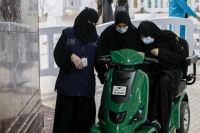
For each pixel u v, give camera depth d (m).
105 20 8.95
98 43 4.05
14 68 3.07
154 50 3.93
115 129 3.27
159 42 4.05
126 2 8.90
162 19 7.86
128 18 3.96
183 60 4.18
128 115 3.32
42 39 11.20
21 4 3.36
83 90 4.01
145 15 12.88
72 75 4.00
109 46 4.12
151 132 3.48
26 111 3.47
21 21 3.35
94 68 4.23
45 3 11.25
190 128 5.04
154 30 3.98
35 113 3.88
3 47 2.76
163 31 4.06
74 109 4.09
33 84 3.89
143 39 3.93
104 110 3.42
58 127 4.10
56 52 4.04
